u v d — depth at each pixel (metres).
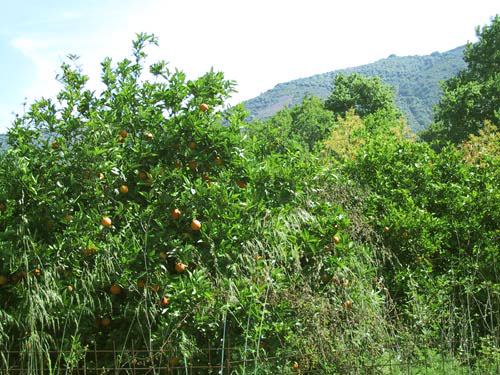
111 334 4.66
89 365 4.62
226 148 5.63
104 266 4.61
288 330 4.52
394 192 7.73
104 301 4.71
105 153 5.20
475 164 8.97
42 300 4.11
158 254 4.87
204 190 5.07
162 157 5.68
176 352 4.38
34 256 4.36
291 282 4.72
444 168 8.29
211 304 4.41
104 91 6.20
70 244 4.55
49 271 4.39
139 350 4.43
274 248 4.80
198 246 5.00
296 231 5.18
